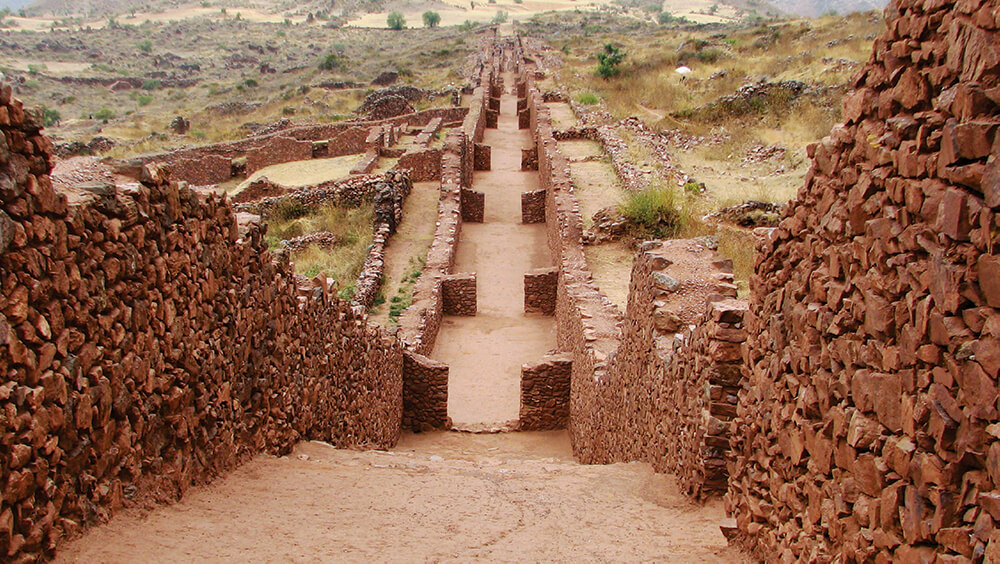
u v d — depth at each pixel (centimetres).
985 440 298
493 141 4216
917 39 371
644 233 2097
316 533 555
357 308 1199
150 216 538
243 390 719
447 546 555
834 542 410
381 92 5428
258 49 10994
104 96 7638
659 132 3188
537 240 2708
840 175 439
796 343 484
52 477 430
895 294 364
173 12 17175
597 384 1220
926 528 326
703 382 662
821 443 432
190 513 561
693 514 650
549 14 13212
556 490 760
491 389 1719
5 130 384
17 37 11800
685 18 13338
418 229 2630
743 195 2238
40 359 412
